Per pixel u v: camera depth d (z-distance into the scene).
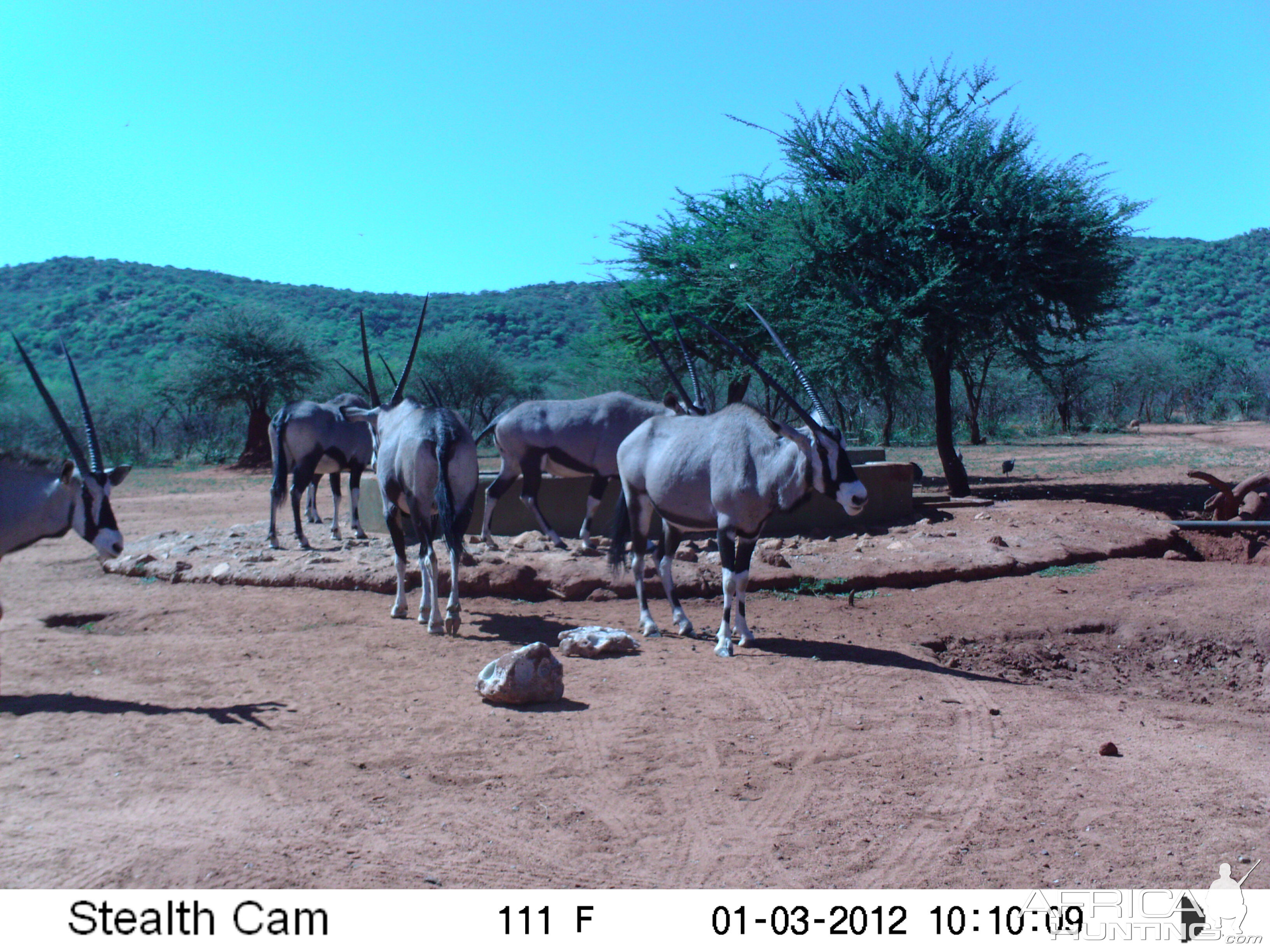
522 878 4.18
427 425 8.71
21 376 47.22
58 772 5.27
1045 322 19.36
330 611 9.53
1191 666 8.56
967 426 48.16
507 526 13.48
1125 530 13.70
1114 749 5.79
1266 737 6.27
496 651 8.07
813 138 19.44
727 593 8.16
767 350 22.05
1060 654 8.80
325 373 42.31
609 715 6.39
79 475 7.18
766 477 7.90
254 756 5.56
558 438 12.19
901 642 8.62
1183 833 4.68
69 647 8.16
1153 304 110.88
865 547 12.19
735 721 6.30
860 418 48.47
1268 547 13.64
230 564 11.24
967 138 18.44
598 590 10.27
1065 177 18.67
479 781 5.25
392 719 6.26
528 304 107.69
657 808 4.93
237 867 4.20
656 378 35.66
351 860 4.30
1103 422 53.72
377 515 14.45
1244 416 57.56
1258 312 105.31
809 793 5.14
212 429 44.69
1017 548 12.23
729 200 22.81
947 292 17.36
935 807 4.98
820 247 18.06
